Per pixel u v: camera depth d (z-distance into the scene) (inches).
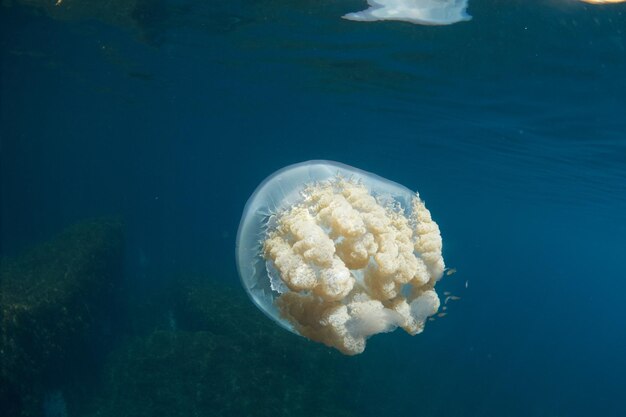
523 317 1501.0
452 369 737.6
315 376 418.0
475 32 339.9
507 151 696.4
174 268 1039.6
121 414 366.3
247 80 717.9
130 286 849.5
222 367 401.7
